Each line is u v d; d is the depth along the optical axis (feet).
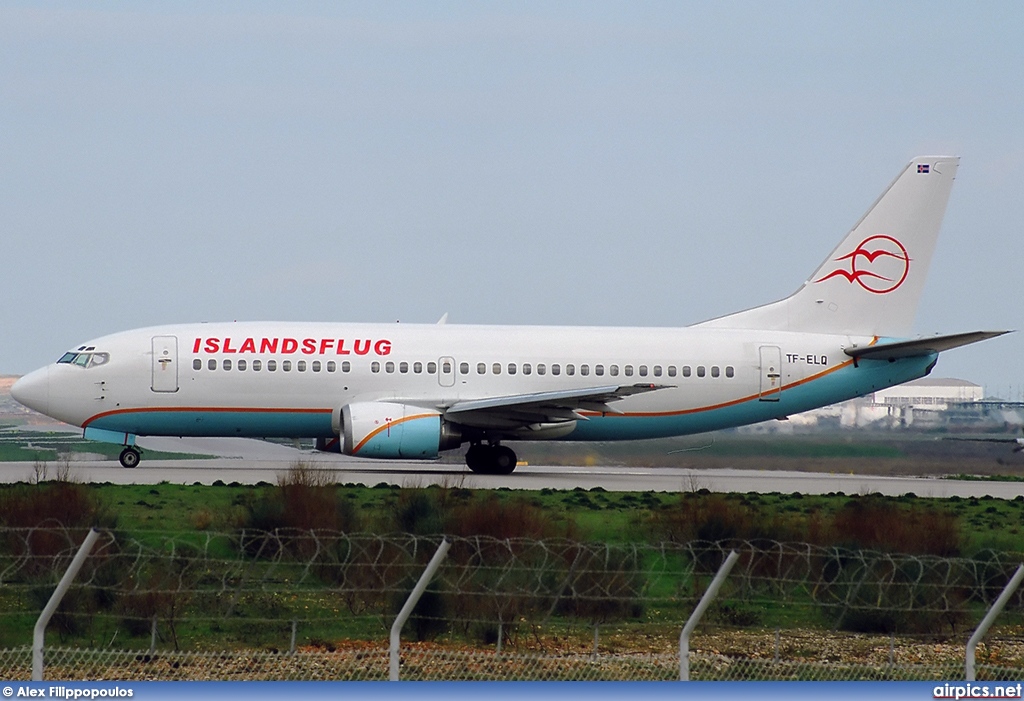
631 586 324.19
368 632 309.83
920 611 322.34
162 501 442.09
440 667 275.59
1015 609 337.11
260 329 631.56
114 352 616.39
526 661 282.77
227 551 347.77
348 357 627.05
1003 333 637.30
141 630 302.04
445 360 636.07
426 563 318.24
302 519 378.73
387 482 560.61
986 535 442.09
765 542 351.46
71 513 369.91
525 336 653.71
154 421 618.44
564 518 410.93
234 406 618.44
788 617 339.77
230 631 305.32
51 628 300.40
